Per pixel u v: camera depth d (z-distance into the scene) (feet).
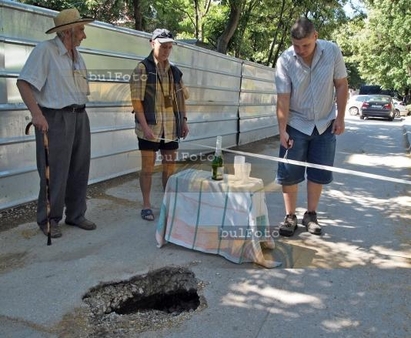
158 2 40.88
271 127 40.37
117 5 37.63
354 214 15.88
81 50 16.75
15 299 9.45
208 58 26.55
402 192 19.27
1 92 13.89
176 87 14.39
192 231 11.99
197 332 8.52
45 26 15.07
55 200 12.60
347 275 10.90
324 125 12.71
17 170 14.79
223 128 29.91
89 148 13.28
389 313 9.23
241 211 11.21
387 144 37.47
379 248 12.71
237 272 10.94
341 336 8.42
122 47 19.15
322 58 12.07
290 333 8.49
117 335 8.47
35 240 12.53
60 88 11.90
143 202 14.94
